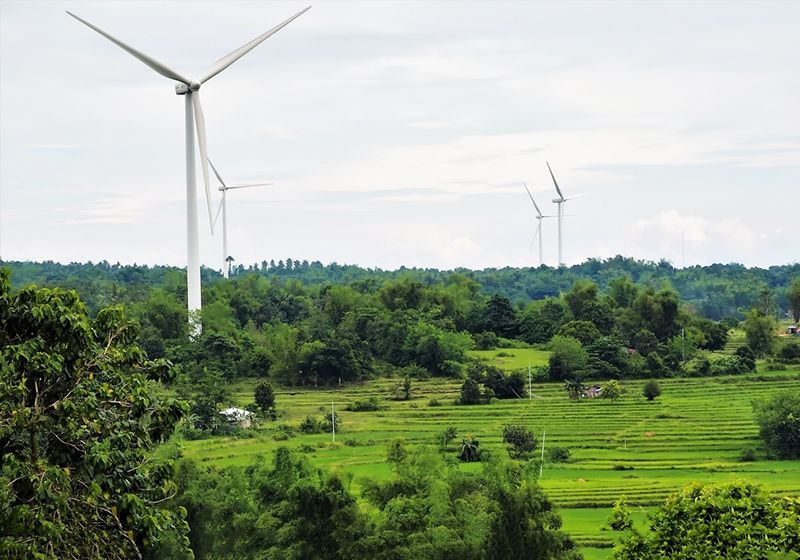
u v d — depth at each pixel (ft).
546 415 600.39
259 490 263.90
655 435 545.85
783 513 148.05
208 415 542.16
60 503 116.47
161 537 133.28
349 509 249.55
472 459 470.39
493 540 250.98
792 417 500.74
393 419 590.14
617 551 155.84
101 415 126.52
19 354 120.67
